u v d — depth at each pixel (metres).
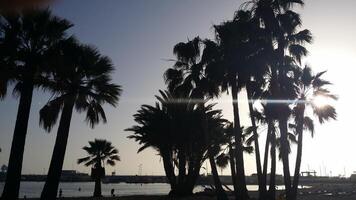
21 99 22.16
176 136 42.69
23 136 21.89
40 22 22.62
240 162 28.75
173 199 39.78
